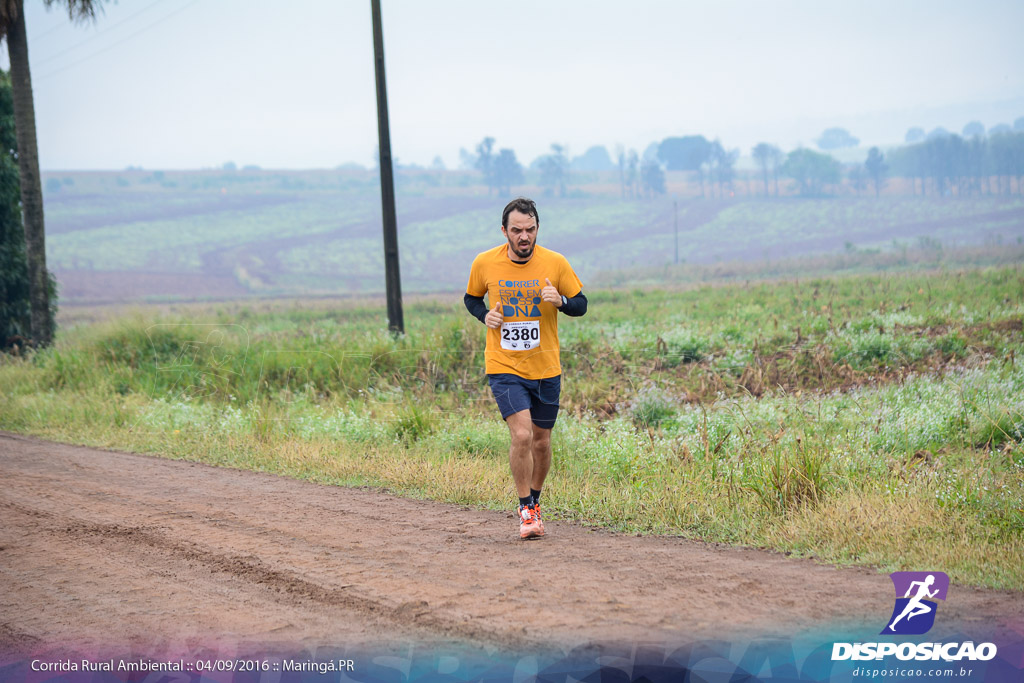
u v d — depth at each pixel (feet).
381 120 104.63
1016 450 48.39
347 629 26.86
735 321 117.70
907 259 513.04
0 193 135.74
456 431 60.80
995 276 152.25
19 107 126.11
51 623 28.27
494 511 43.93
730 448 50.96
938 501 39.32
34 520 42.96
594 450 53.26
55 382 100.07
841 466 45.44
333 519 42.24
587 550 35.73
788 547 35.19
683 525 39.60
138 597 30.71
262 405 78.38
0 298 137.90
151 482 52.90
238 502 46.60
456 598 29.43
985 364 73.10
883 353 85.35
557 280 38.09
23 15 125.80
